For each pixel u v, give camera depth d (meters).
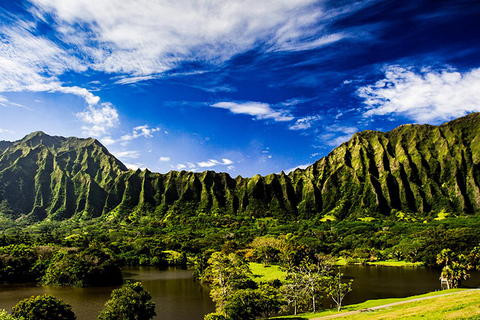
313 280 82.75
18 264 125.38
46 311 57.06
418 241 180.75
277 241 185.12
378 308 64.12
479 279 120.50
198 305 90.31
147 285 120.75
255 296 71.31
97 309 84.62
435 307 47.53
